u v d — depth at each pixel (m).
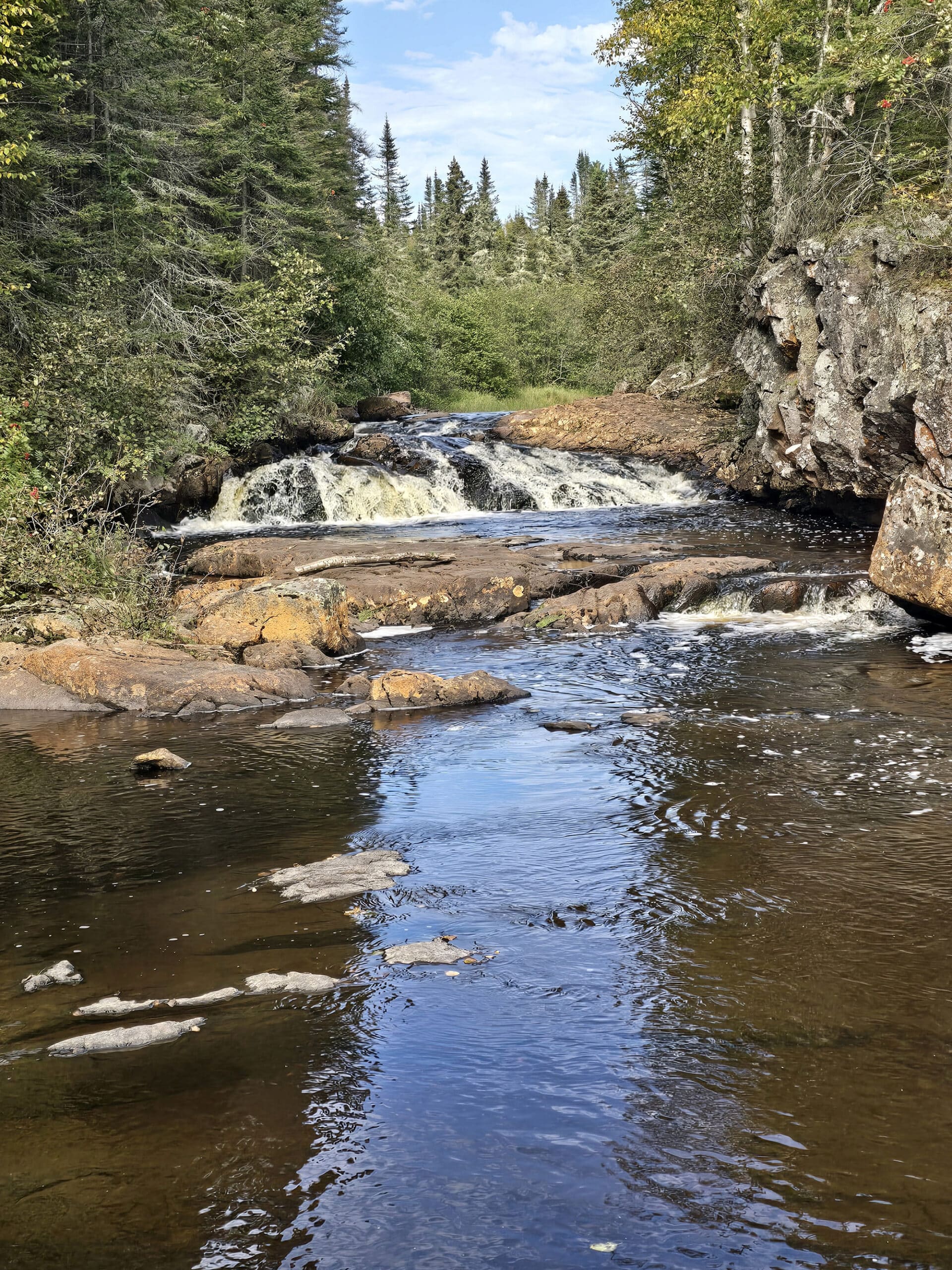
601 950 4.78
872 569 12.87
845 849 6.01
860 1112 3.43
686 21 27.62
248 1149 3.26
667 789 7.20
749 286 22.22
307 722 9.21
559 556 16.44
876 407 15.91
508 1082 3.66
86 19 22.27
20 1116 3.46
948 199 16.72
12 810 7.09
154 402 20.30
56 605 12.02
